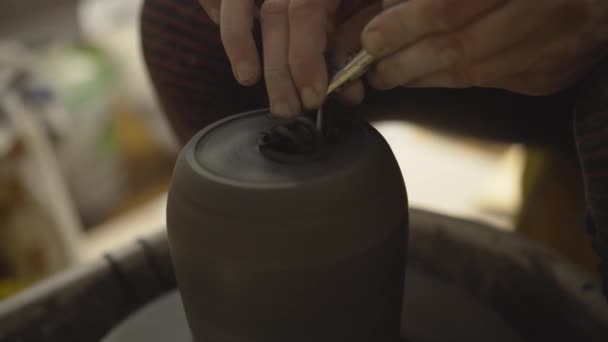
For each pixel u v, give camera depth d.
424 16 0.43
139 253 0.82
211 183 0.45
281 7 0.49
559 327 0.72
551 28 0.44
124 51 1.52
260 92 0.75
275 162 0.47
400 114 0.84
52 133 1.30
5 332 0.73
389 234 0.48
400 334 0.62
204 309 0.50
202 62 0.74
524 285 0.75
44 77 1.31
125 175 1.59
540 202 1.06
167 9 0.72
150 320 0.66
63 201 1.27
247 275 0.45
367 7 0.55
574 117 0.52
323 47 0.47
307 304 0.46
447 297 0.69
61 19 1.60
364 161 0.47
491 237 0.78
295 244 0.44
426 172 1.58
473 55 0.45
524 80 0.50
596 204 0.51
